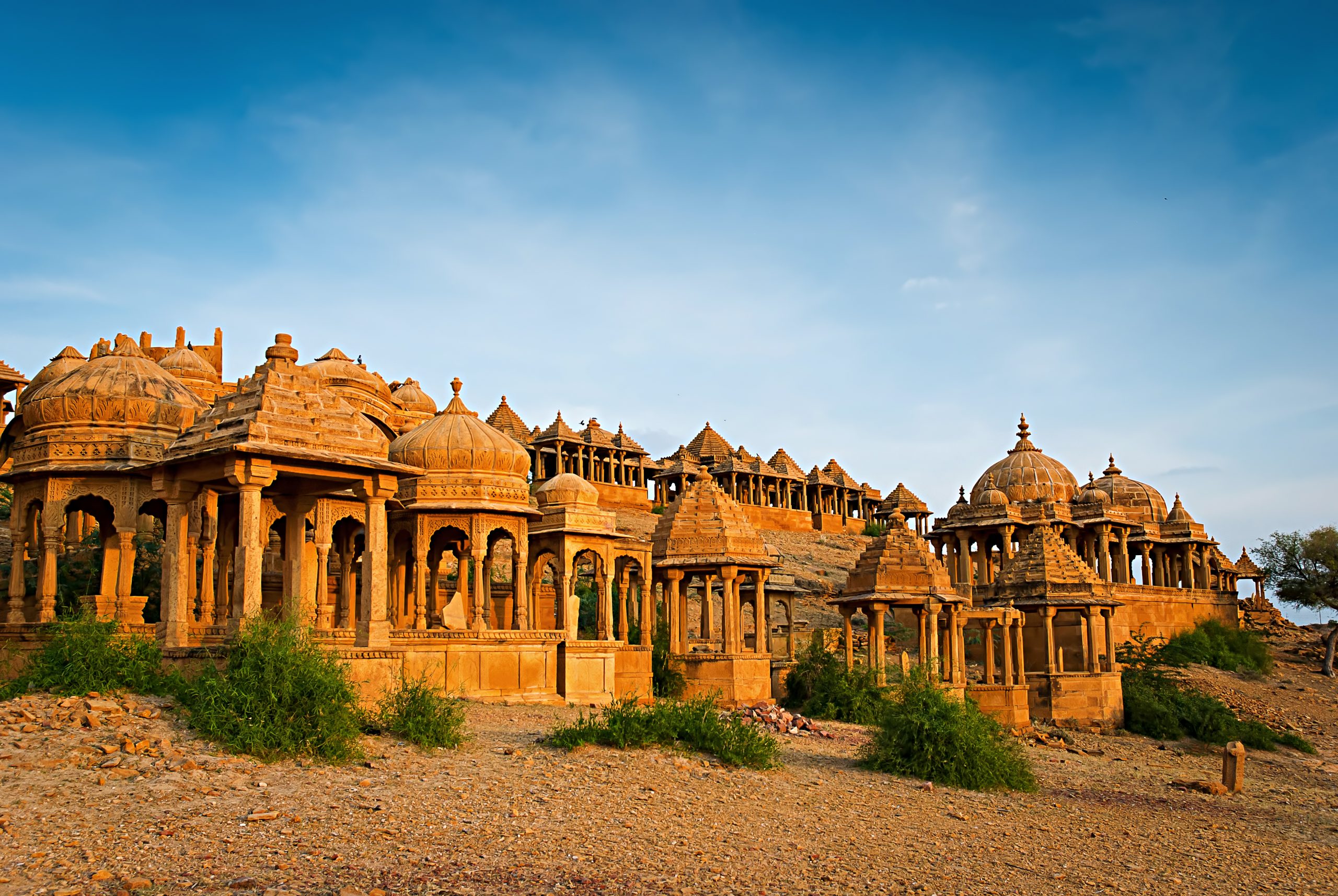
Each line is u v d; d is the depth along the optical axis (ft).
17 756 47.37
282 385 67.26
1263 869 60.23
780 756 73.51
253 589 62.34
